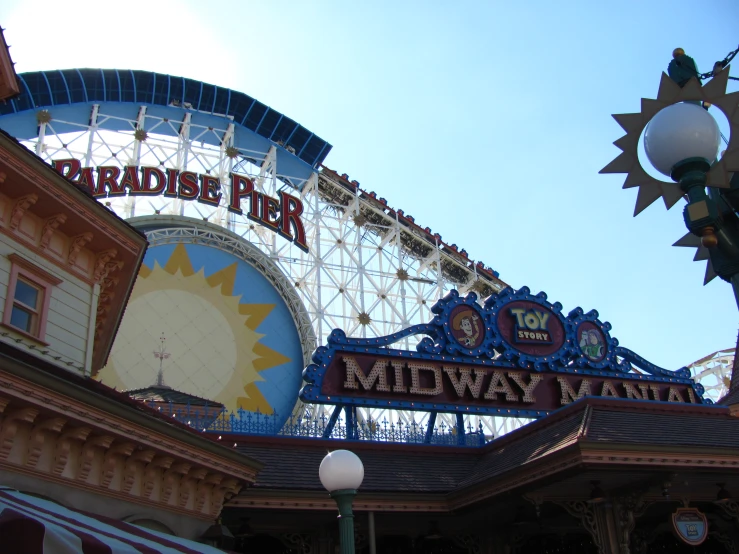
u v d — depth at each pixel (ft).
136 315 154.40
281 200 174.81
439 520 76.59
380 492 69.97
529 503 69.46
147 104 175.11
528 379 97.19
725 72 26.81
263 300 165.99
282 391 160.45
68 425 47.37
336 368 88.38
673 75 29.04
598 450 59.31
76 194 63.10
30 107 167.43
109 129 183.11
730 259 27.45
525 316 100.01
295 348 165.17
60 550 28.43
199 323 158.71
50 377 44.65
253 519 69.77
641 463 60.70
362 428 87.20
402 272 181.57
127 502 52.70
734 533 83.10
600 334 104.12
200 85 180.34
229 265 165.68
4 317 57.41
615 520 67.72
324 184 193.57
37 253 62.18
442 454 83.10
